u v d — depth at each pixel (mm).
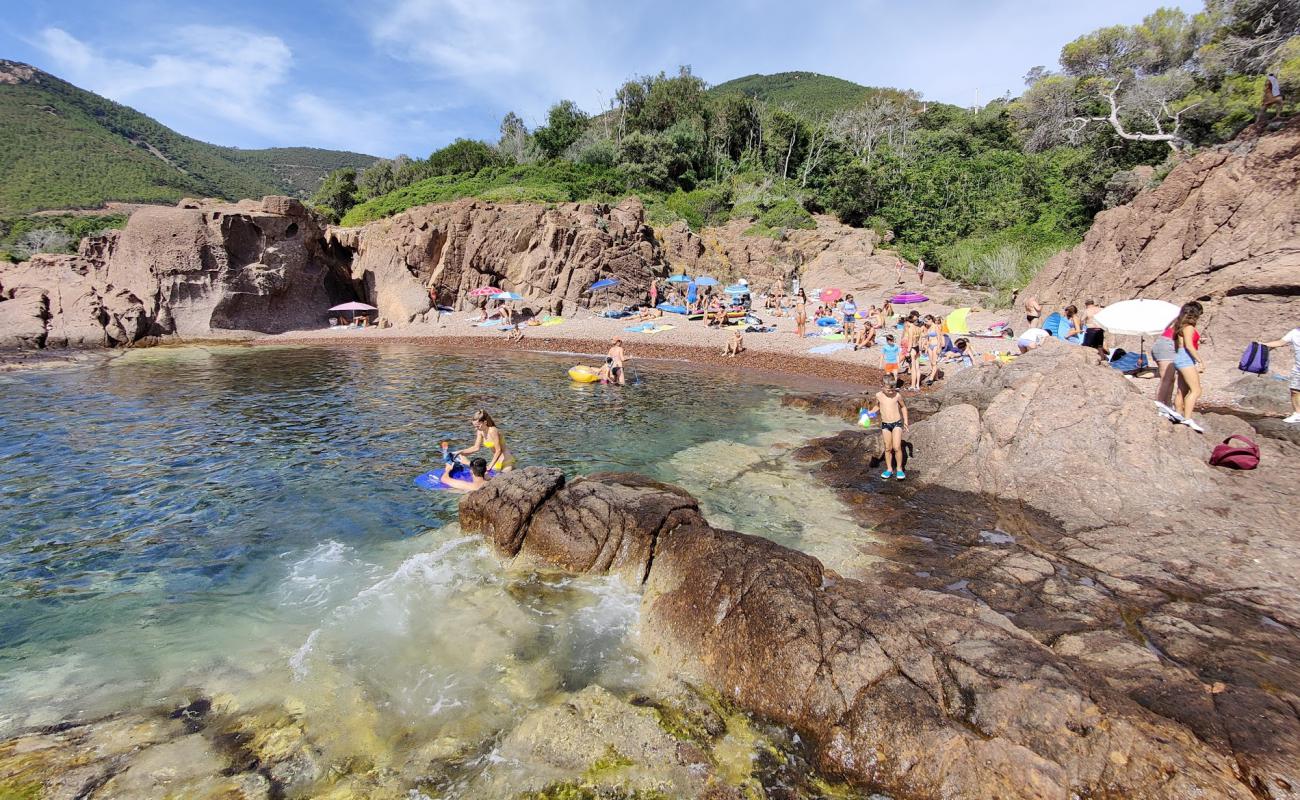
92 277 29016
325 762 4312
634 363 23312
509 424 14094
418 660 5551
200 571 7309
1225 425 9531
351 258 35875
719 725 4711
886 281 36469
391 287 33688
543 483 7867
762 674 4938
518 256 34156
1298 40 26562
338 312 34406
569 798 3980
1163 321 10930
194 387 18156
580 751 4297
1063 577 6391
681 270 38062
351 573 7266
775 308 32594
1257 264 14531
